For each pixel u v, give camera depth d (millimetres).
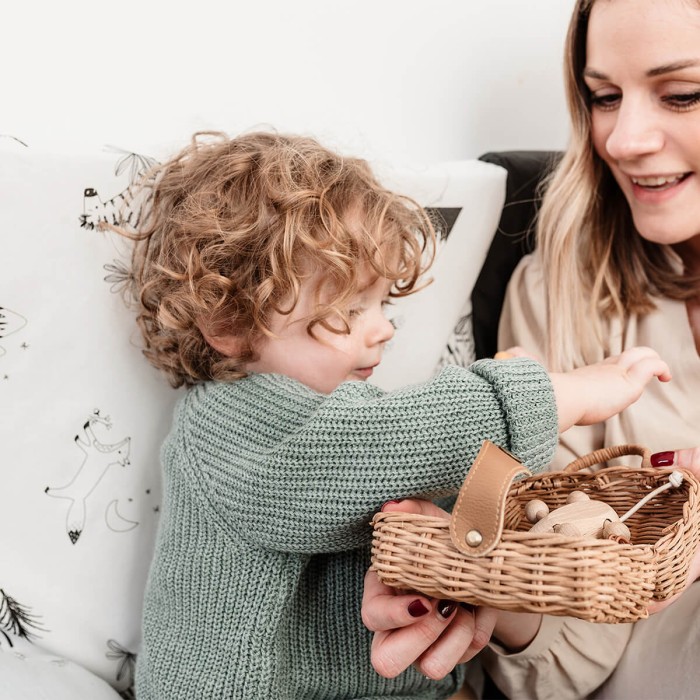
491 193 1075
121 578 919
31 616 871
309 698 833
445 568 568
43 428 858
